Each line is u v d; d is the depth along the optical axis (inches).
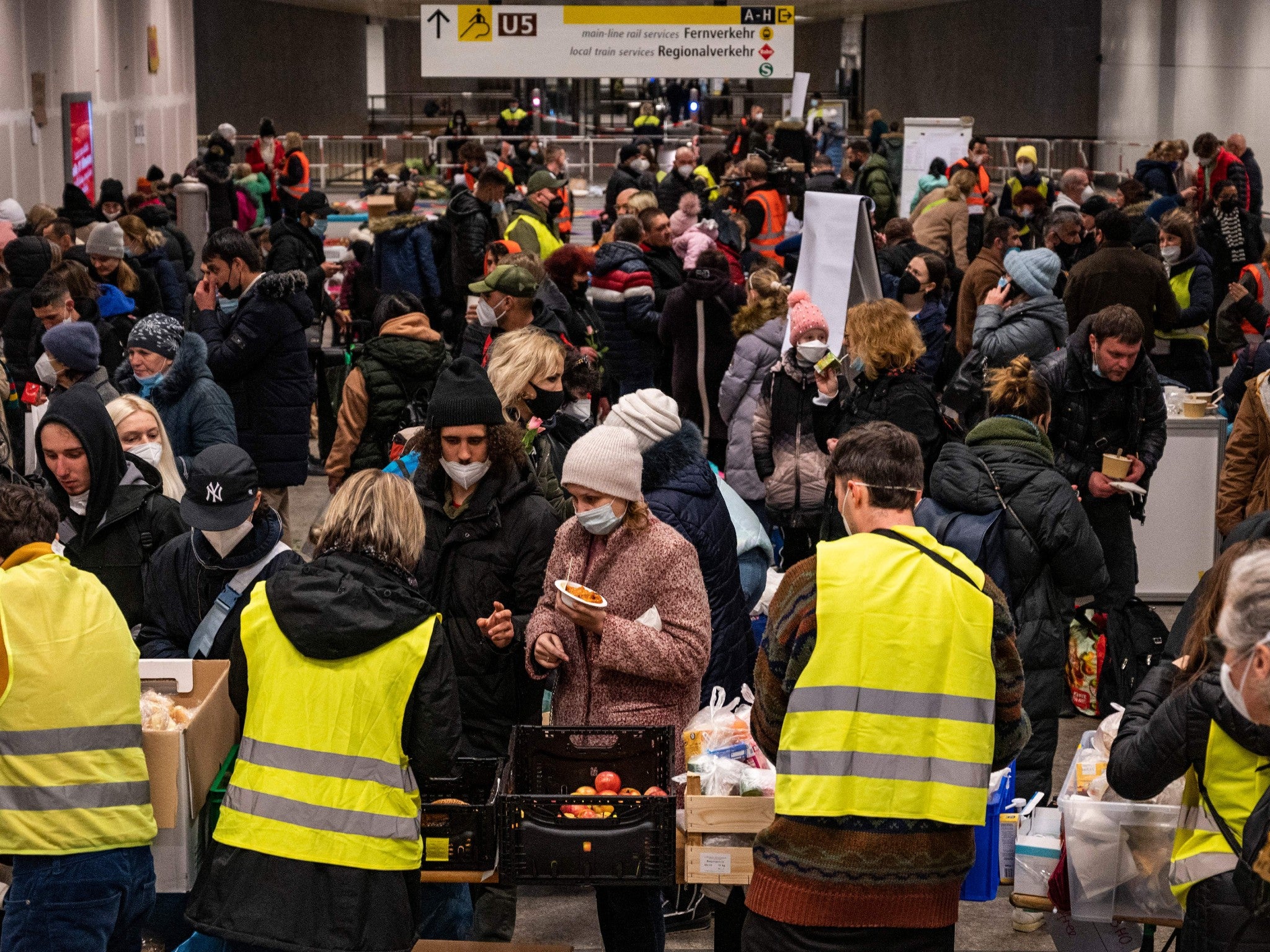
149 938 160.2
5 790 130.5
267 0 1465.3
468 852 139.4
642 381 374.3
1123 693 224.5
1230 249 479.8
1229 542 141.3
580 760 147.3
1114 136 1205.7
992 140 1274.6
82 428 170.1
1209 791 114.7
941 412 229.3
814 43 1909.4
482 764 150.5
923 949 121.6
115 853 133.3
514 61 693.3
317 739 128.6
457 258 432.5
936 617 120.5
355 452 262.1
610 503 151.2
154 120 994.7
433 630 130.6
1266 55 868.0
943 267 361.7
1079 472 231.0
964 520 181.5
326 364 385.4
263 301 267.3
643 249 397.7
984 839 141.3
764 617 205.2
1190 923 116.7
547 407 202.1
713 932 181.8
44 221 434.9
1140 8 1127.0
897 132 1055.0
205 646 155.1
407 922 130.3
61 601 132.8
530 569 162.1
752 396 281.3
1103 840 134.6
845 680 120.3
